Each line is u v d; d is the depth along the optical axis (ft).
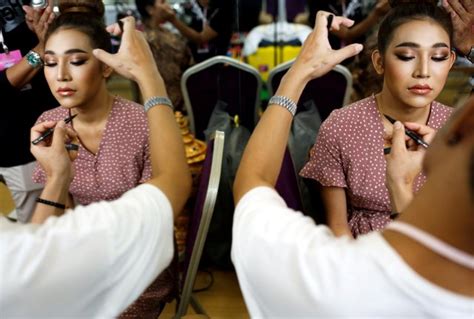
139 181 3.65
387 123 3.56
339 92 5.57
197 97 6.91
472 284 1.27
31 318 1.62
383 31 3.46
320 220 4.02
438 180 1.29
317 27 2.42
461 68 3.90
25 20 4.33
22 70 4.15
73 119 3.60
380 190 3.53
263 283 1.57
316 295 1.38
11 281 1.55
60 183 2.53
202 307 5.02
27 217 4.96
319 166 3.67
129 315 3.49
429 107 3.57
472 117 1.30
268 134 2.10
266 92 7.68
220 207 5.26
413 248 1.30
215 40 8.45
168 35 7.72
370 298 1.32
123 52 2.49
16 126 4.52
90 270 1.66
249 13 10.02
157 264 1.93
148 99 2.42
